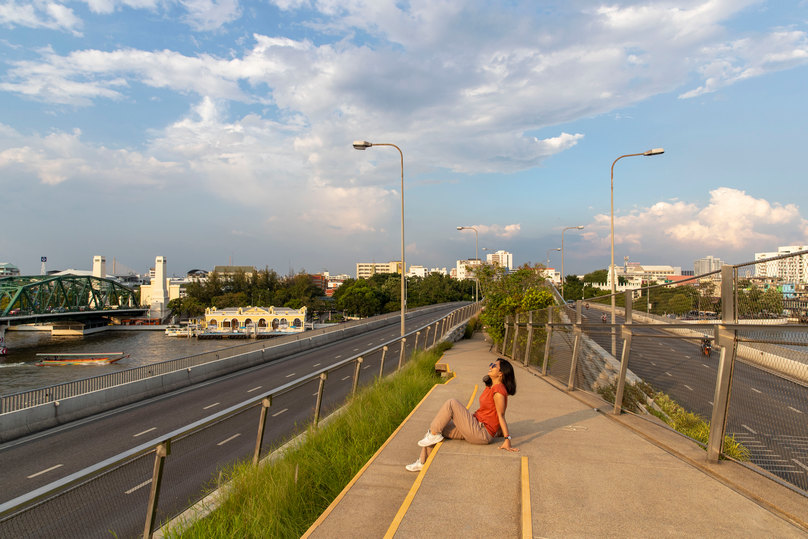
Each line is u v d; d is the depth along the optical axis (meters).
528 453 5.98
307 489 5.80
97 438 14.54
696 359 6.24
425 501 4.52
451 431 6.46
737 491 4.63
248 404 5.71
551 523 3.96
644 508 4.25
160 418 17.03
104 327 137.50
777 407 4.66
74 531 3.51
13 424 14.83
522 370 15.37
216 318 113.56
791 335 4.41
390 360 16.42
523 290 24.16
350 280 153.25
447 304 100.06
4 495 9.98
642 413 7.81
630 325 7.82
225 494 5.29
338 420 8.38
